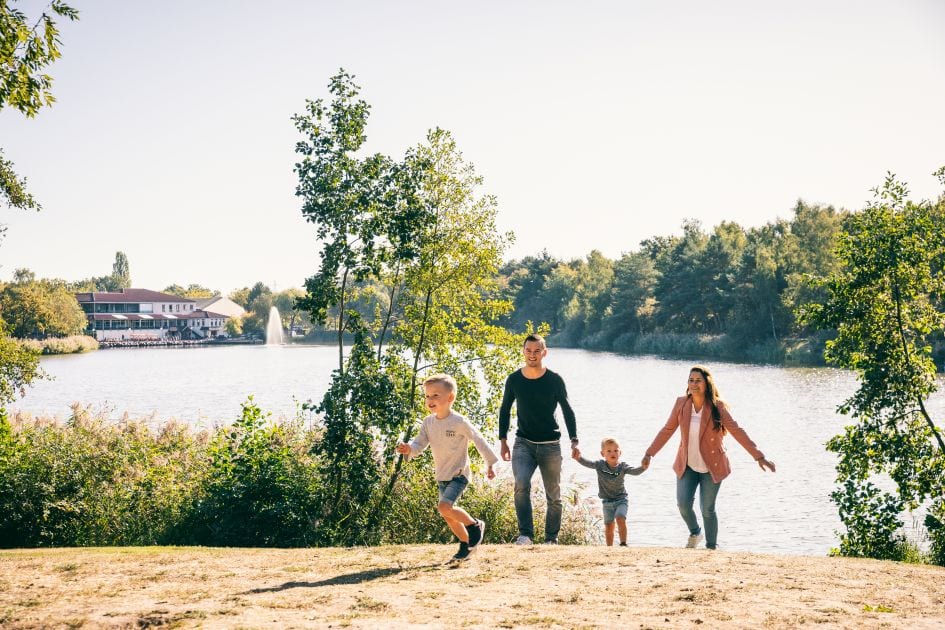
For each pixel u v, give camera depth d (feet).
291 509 37.63
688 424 26.96
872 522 41.16
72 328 392.68
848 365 44.19
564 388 28.14
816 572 19.62
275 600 16.52
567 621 14.48
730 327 264.52
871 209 44.55
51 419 57.11
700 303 296.71
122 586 18.67
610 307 353.92
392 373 44.96
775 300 244.83
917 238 42.91
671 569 19.90
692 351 277.85
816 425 100.68
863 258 43.62
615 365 226.38
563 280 454.81
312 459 43.32
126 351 381.19
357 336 43.16
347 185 42.80
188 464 43.34
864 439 42.24
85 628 14.46
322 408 41.09
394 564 21.31
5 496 35.83
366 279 44.55
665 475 72.18
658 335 304.30
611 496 31.40
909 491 40.91
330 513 40.06
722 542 51.06
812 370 187.83
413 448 21.12
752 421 105.40
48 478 37.27
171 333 530.27
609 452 31.12
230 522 37.14
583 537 43.78
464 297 47.88
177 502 39.06
